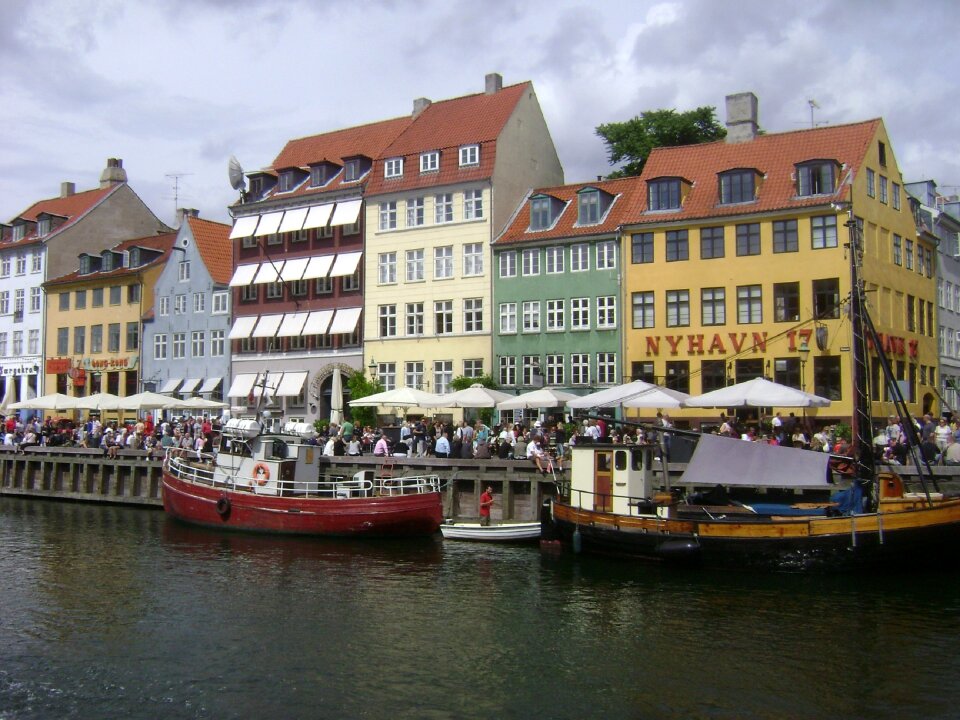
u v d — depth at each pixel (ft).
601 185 150.20
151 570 79.25
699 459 76.13
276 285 171.94
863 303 77.87
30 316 215.10
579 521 81.51
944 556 71.20
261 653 55.36
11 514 120.37
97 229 220.02
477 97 167.73
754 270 128.88
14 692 49.08
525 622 61.67
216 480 102.37
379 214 161.89
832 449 90.89
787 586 69.92
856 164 127.75
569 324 142.51
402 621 62.18
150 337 191.21
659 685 49.42
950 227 163.94
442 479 101.60
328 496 102.53
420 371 155.12
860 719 44.78
